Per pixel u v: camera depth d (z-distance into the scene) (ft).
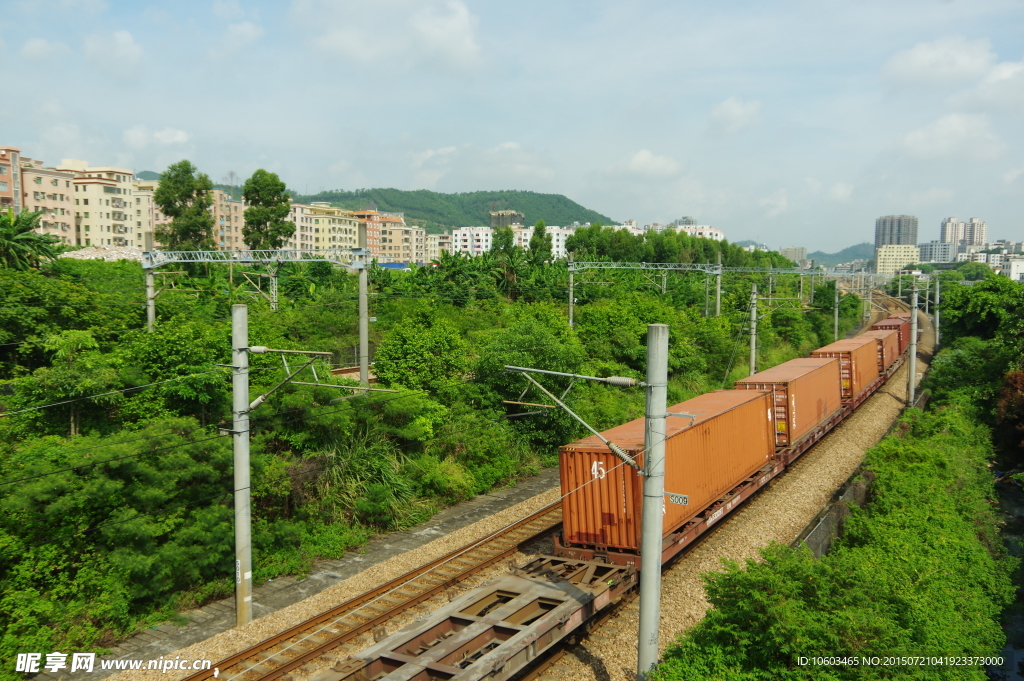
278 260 77.05
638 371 117.60
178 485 50.14
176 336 59.98
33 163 294.87
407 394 69.82
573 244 296.92
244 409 44.01
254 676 37.04
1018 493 80.23
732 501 58.08
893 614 34.17
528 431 84.38
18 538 42.24
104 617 43.16
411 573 50.06
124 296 85.87
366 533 60.34
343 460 61.93
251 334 70.33
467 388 80.74
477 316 128.26
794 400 76.28
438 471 69.87
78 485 44.24
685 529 50.19
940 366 135.23
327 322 114.32
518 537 58.70
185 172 168.04
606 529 47.03
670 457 47.11
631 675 36.63
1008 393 92.79
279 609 46.68
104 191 307.37
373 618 42.80
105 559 44.83
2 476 43.55
